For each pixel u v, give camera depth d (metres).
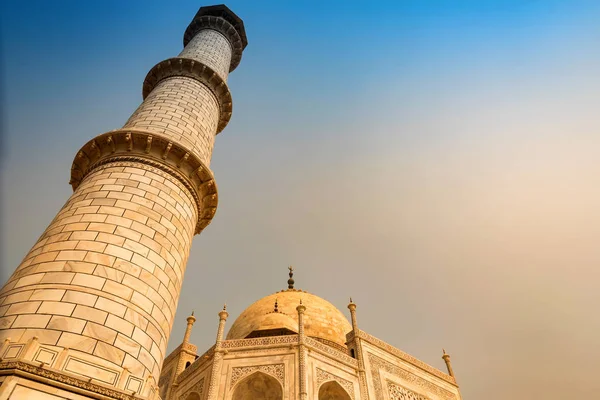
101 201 16.33
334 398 33.94
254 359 32.56
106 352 12.12
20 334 11.43
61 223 15.55
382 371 36.94
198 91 27.61
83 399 10.64
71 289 12.91
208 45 35.84
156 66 28.88
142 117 22.81
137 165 18.66
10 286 13.37
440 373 42.03
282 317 41.72
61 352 11.24
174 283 16.28
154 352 13.74
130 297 13.87
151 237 16.17
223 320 35.66
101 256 14.26
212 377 31.39
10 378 9.82
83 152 19.66
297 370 31.41
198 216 20.89
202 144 23.73
